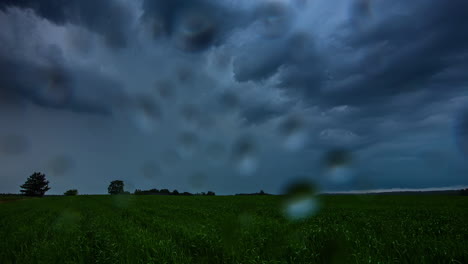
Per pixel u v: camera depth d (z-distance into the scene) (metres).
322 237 6.93
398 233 8.00
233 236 7.68
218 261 5.96
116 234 8.69
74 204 27.31
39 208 22.94
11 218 15.13
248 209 17.58
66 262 5.75
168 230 9.29
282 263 5.31
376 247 6.00
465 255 5.25
